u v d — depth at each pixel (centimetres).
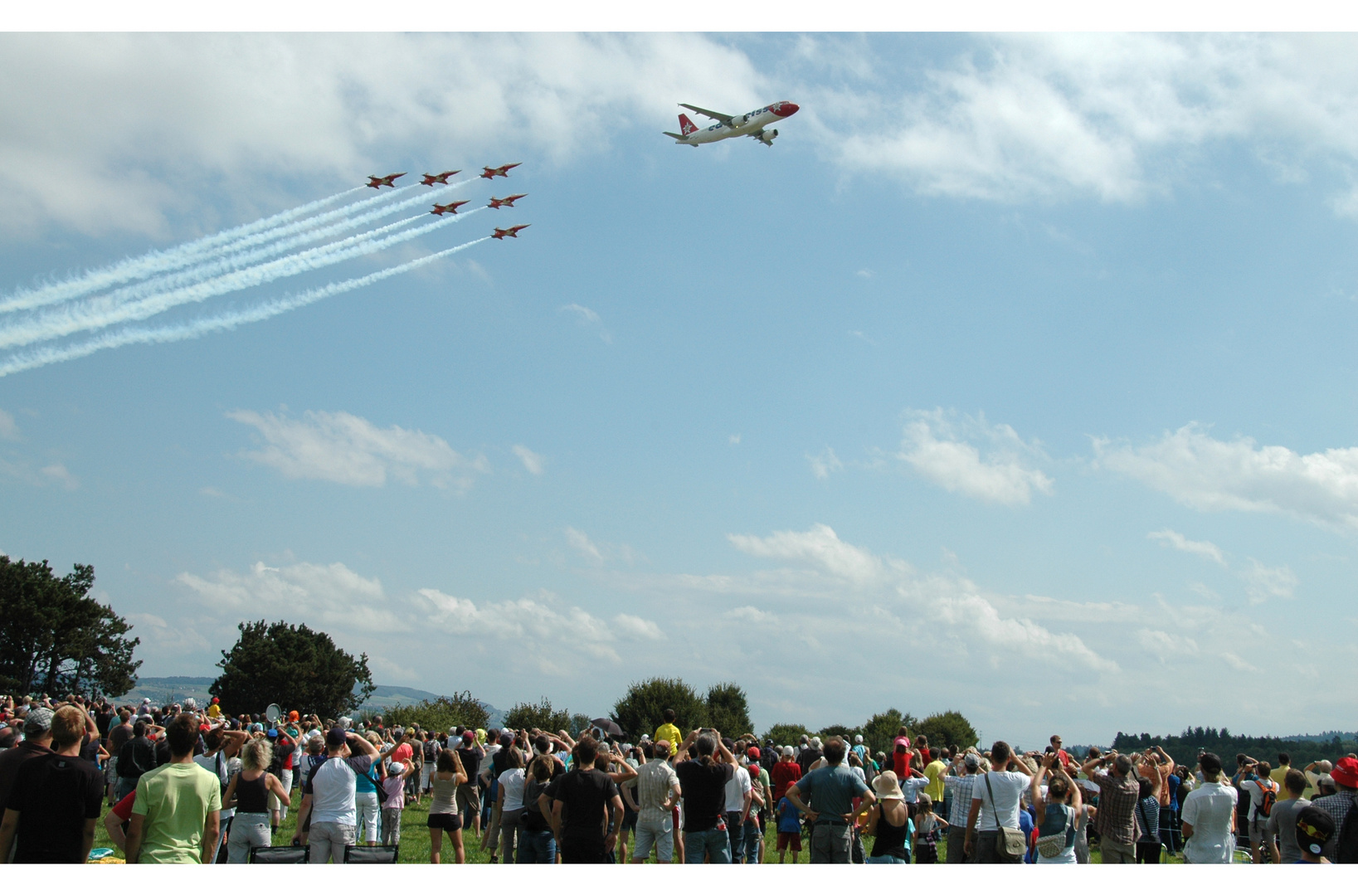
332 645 9600
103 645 8294
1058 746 1570
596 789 1130
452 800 1418
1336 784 1088
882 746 9969
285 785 1847
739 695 9281
